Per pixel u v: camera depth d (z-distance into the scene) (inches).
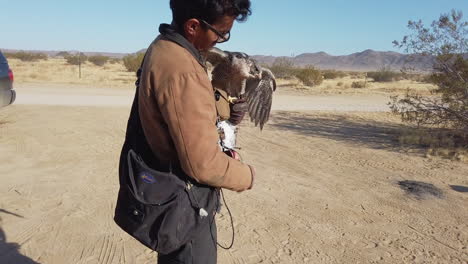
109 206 209.8
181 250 81.1
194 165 69.0
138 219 75.1
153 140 74.9
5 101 369.1
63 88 869.2
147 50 77.3
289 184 255.8
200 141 68.4
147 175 73.9
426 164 313.4
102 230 183.0
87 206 208.8
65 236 176.1
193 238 78.5
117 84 1045.2
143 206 74.0
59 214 197.8
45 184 238.2
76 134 374.0
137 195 74.2
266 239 180.4
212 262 84.1
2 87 364.5
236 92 87.7
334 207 219.6
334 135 430.6
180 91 68.6
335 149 360.5
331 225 197.0
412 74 445.7
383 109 718.5
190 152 68.5
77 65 2377.0
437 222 203.9
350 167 301.0
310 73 1384.1
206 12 72.1
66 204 210.2
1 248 163.3
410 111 443.8
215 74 85.7
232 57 82.7
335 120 551.8
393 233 190.5
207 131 69.2
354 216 208.4
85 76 1339.8
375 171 291.3
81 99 666.2
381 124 523.8
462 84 402.6
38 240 171.6
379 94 1098.7
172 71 69.2
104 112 518.9
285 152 342.6
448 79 418.0
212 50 81.7
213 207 80.8
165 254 80.8
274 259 163.6
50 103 588.1
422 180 270.4
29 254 160.2
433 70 433.7
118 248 167.6
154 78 70.3
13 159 285.7
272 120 522.6
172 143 73.9
